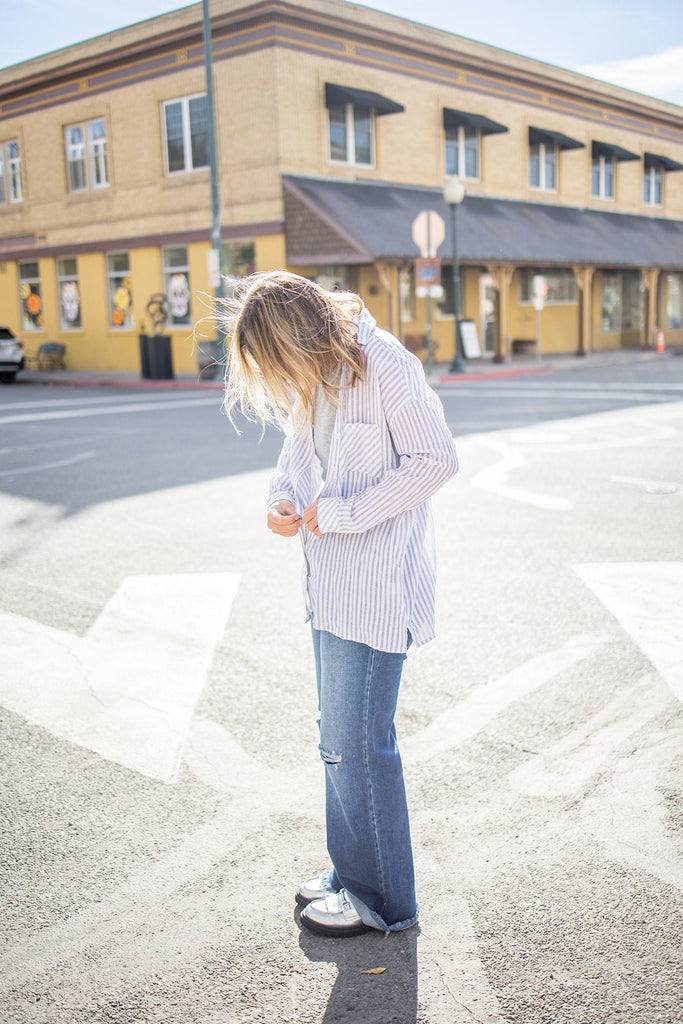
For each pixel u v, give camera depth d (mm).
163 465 10117
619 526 6887
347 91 21938
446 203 24625
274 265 22312
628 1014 2207
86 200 26188
